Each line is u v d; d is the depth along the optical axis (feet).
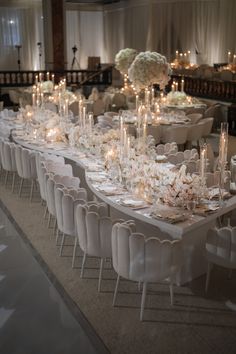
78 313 14.10
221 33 58.34
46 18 58.65
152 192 16.07
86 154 22.82
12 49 68.90
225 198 16.02
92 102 42.63
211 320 13.62
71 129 25.03
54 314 14.23
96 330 13.26
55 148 24.30
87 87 60.18
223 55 58.80
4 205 23.66
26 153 23.02
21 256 18.11
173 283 15.43
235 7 56.08
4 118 34.09
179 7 61.46
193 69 54.29
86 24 73.97
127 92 44.24
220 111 41.93
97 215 14.10
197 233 15.35
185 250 15.16
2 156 25.32
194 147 35.35
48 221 21.34
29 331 13.48
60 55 59.93
